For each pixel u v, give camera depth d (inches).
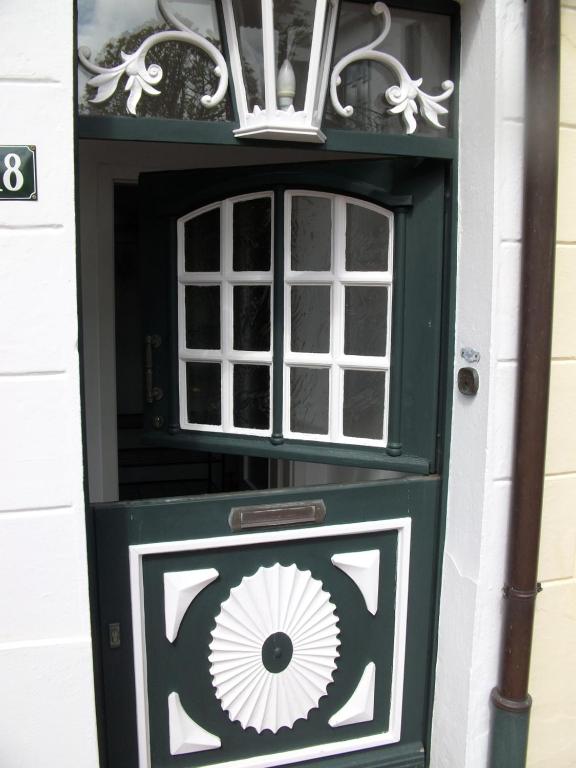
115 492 110.2
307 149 72.2
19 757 67.9
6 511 64.2
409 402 82.4
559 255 76.4
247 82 69.7
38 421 63.5
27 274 61.4
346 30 73.8
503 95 70.8
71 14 59.2
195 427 88.4
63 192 61.0
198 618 78.9
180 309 86.5
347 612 84.0
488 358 74.3
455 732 82.4
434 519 83.9
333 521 80.5
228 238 83.6
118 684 76.6
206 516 76.4
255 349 86.1
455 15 75.7
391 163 78.5
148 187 84.4
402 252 79.9
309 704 83.7
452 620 82.5
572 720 86.5
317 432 86.7
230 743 82.2
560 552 82.2
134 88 68.3
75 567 66.3
